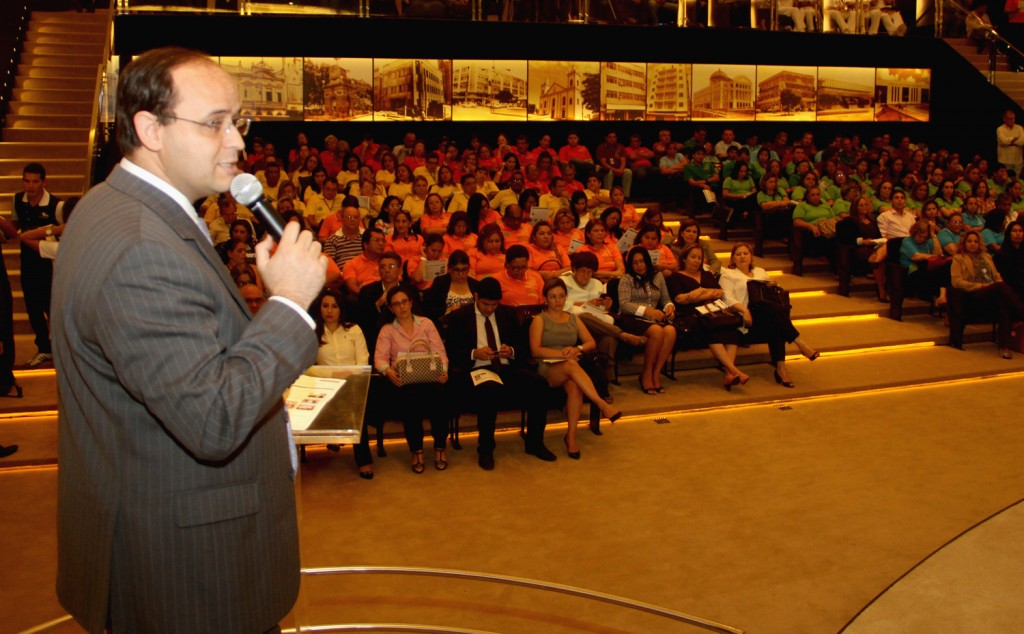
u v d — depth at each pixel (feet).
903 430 24.06
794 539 17.25
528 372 21.80
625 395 26.37
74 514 5.99
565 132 49.85
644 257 27.30
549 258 30.14
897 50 54.80
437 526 17.85
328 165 42.09
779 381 27.78
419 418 20.76
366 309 24.75
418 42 46.34
